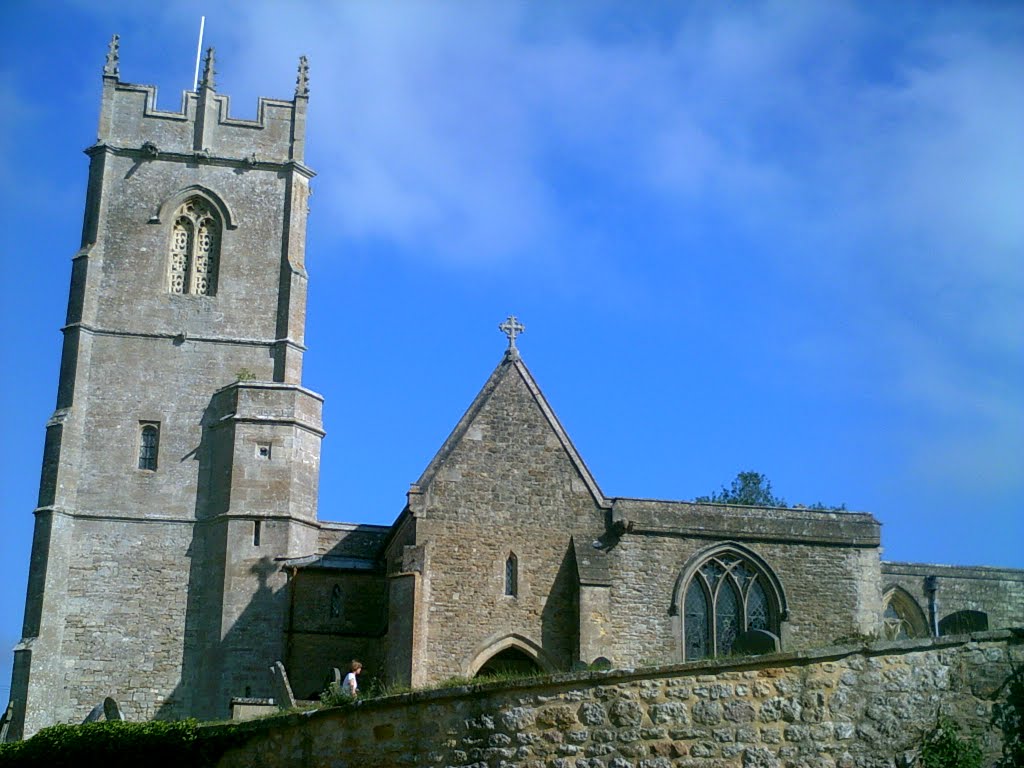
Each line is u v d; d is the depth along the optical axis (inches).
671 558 1632.6
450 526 1581.0
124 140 2063.2
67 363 1953.7
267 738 855.1
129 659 1836.9
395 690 855.7
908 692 713.6
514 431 1637.6
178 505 1909.4
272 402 1904.5
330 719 808.9
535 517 1611.7
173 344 1988.2
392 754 765.9
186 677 1830.7
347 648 1754.4
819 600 1659.7
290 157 2103.8
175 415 1957.4
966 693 716.7
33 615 1829.5
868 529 1694.1
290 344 2011.6
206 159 2068.2
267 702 1273.4
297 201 2091.5
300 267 2068.2
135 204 2039.9
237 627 1784.0
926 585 1946.4
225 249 2046.0
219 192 2066.9
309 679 1736.0
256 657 1769.2
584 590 1565.0
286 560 1814.7
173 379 1973.4
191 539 1892.2
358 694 876.6
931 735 705.6
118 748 923.4
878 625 1658.5
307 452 1904.5
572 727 722.2
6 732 1775.3
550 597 1588.3
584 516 1624.0
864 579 1673.2
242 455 1871.3
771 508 1691.7
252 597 1801.2
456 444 1617.9
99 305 1989.4
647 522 1631.4
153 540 1888.5
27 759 945.5
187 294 2018.9
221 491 1883.6
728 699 711.1
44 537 1857.8
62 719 1802.4
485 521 1594.5
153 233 2032.5
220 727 893.2
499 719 737.6
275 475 1865.2
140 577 1871.3
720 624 1641.2
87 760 928.3
